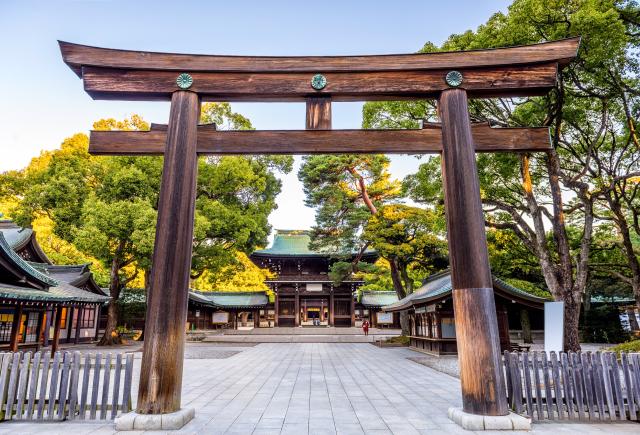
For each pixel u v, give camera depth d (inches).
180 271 229.9
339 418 244.5
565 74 546.9
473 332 220.8
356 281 1477.6
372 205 1088.2
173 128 249.8
